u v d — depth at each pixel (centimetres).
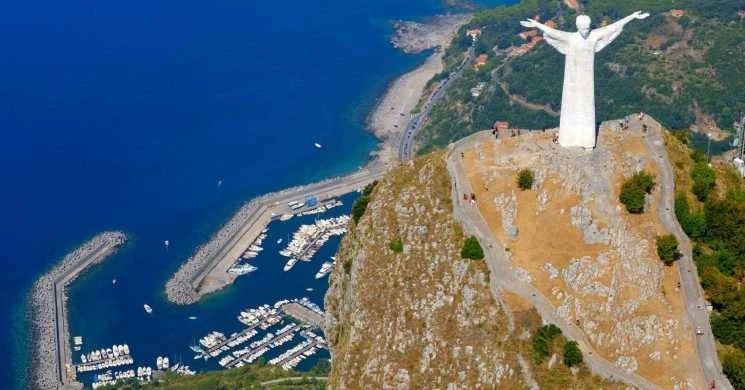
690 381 17912
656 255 19600
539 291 19562
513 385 18650
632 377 18112
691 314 18800
